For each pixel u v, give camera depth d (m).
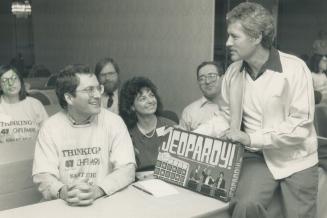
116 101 3.27
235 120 1.73
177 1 3.93
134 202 1.57
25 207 1.52
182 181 1.71
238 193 1.59
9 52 6.23
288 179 1.63
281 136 1.54
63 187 1.61
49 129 1.80
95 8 5.01
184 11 3.87
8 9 6.25
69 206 1.53
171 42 4.04
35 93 4.02
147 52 4.32
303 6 3.27
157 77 4.23
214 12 3.62
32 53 6.09
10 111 2.84
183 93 3.98
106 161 1.85
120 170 1.75
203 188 1.64
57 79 1.79
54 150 1.78
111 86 3.26
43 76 5.71
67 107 1.83
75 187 1.53
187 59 3.90
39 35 6.02
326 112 2.74
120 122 1.92
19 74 2.91
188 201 1.58
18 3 6.11
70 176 1.79
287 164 1.64
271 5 3.32
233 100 1.73
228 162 1.59
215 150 1.63
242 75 1.70
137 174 2.03
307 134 1.59
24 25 6.14
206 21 3.69
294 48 3.32
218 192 1.59
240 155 1.57
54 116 1.85
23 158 1.96
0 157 1.95
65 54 5.63
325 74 3.17
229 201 1.57
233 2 3.45
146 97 2.28
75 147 1.80
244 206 1.52
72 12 5.40
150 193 1.65
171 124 2.39
